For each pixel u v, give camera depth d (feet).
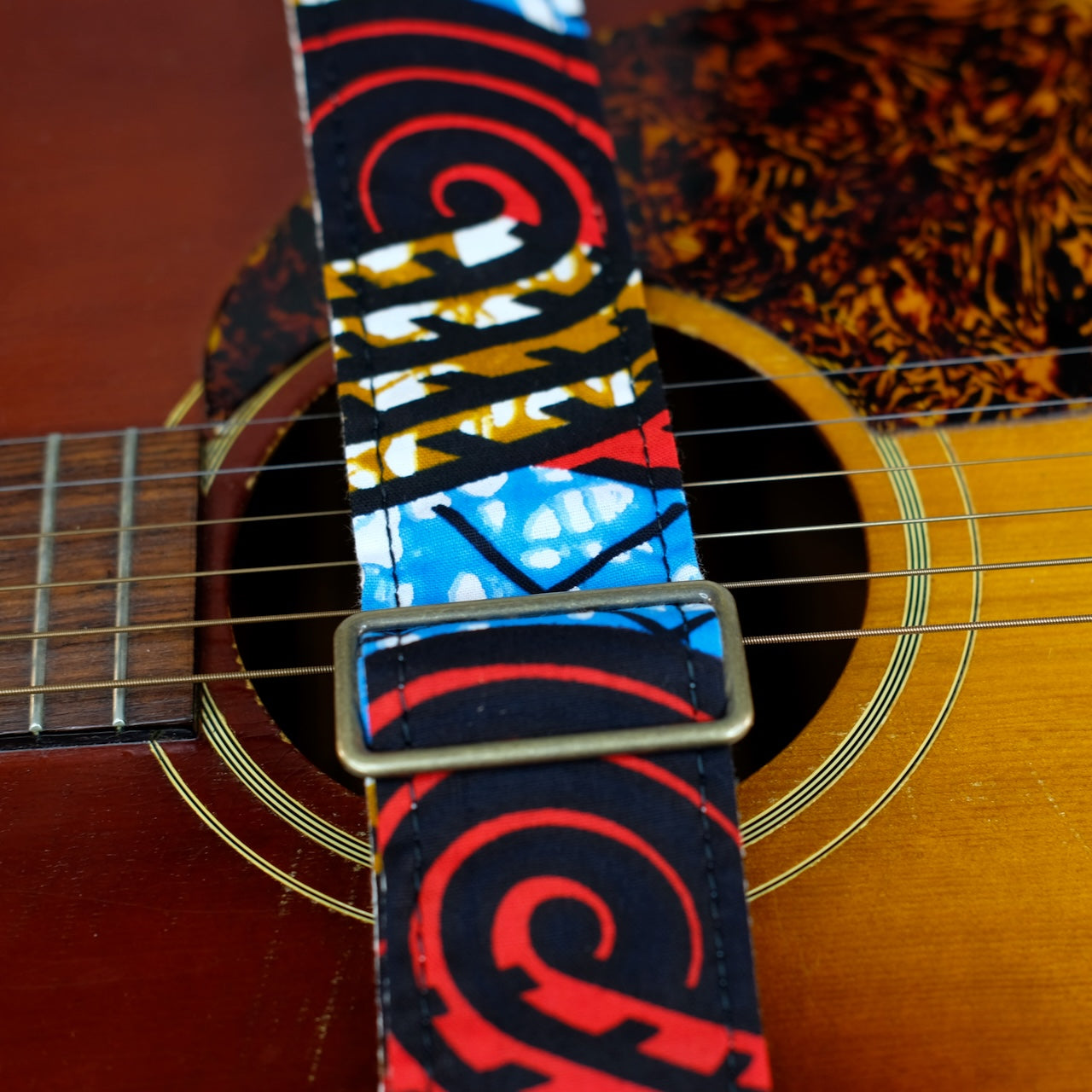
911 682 0.79
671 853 0.69
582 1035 0.67
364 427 0.78
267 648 0.90
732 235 0.91
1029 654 0.79
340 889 0.74
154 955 0.72
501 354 0.81
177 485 0.84
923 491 0.85
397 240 0.84
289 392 0.88
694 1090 0.66
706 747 0.69
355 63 0.87
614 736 0.69
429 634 0.71
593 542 0.76
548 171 0.86
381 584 0.75
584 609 0.72
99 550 0.82
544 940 0.68
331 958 0.72
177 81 0.97
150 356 0.89
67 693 0.77
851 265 0.90
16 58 0.98
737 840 0.69
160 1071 0.70
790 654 0.98
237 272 0.91
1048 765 0.76
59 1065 0.70
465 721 0.70
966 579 0.82
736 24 0.97
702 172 0.93
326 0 0.88
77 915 0.73
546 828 0.69
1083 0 0.96
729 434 0.96
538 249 0.84
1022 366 0.88
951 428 0.86
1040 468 0.85
